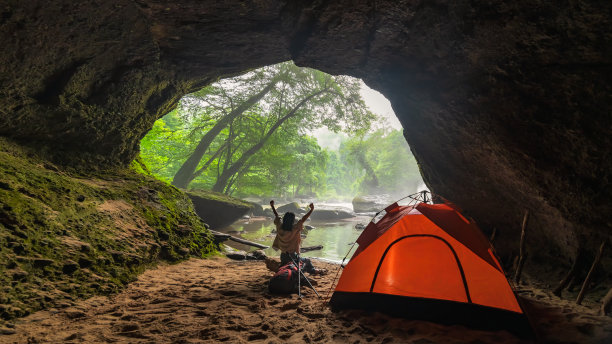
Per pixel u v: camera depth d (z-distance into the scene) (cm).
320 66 714
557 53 409
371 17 540
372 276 402
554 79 426
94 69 648
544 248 593
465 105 564
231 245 1158
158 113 918
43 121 625
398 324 344
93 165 766
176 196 895
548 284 533
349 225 1923
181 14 580
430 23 518
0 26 459
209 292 466
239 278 571
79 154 730
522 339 311
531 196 536
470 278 365
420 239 396
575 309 400
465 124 584
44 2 468
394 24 548
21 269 376
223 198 1616
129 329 320
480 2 431
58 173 626
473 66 520
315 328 330
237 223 1947
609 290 411
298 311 386
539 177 493
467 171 675
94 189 645
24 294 355
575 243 498
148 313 369
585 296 444
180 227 784
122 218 628
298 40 632
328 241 1290
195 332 311
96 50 611
